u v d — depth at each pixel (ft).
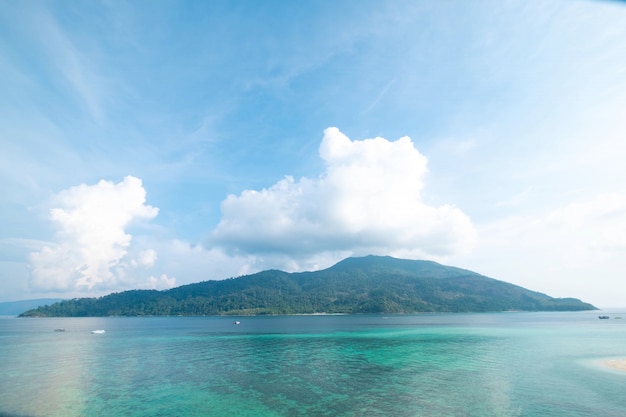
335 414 120.88
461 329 479.00
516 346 287.07
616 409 123.85
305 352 264.11
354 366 202.90
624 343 302.25
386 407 126.72
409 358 229.66
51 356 255.50
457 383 159.12
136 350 286.46
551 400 133.49
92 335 456.04
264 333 449.89
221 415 122.52
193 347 303.89
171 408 129.70
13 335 463.01
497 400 133.69
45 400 140.15
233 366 206.49
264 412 124.36
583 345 289.74
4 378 179.11
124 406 132.36
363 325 597.11
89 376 181.68
